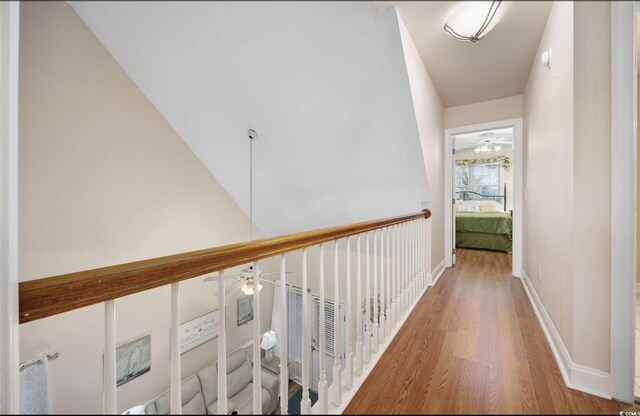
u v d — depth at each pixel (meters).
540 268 2.14
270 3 1.21
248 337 1.58
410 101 2.03
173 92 1.95
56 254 2.25
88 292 0.59
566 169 1.48
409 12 1.55
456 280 3.07
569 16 1.37
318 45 1.54
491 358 1.58
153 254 2.95
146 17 1.14
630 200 1.21
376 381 1.41
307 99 2.03
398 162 2.59
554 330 1.67
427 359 1.58
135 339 1.96
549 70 1.78
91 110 2.43
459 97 3.12
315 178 3.10
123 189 2.69
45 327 2.03
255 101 2.08
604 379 1.27
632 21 1.18
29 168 2.11
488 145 6.50
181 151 3.23
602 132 1.26
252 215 4.21
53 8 1.90
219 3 1.13
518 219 3.10
